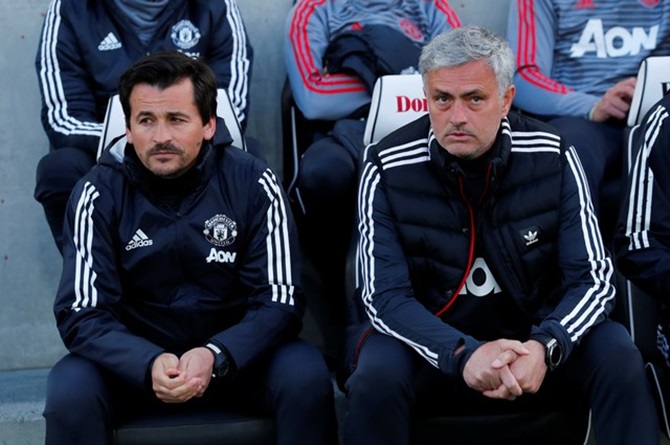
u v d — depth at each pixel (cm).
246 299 1064
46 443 959
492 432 1017
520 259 1027
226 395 1036
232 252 1045
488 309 1036
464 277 1027
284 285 1044
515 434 1020
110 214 1028
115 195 1033
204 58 1370
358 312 1079
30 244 1457
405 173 1037
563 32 1425
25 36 1455
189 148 1009
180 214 1034
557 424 1019
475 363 938
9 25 1451
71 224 1035
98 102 1347
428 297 1041
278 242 1048
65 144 1291
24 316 1457
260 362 1027
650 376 1070
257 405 1016
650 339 1105
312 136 1397
